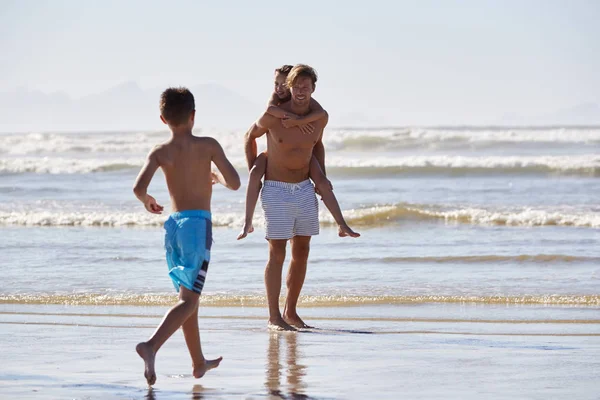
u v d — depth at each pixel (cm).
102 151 6378
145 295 1484
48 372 895
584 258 1805
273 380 859
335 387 823
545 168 4144
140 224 2584
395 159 4438
